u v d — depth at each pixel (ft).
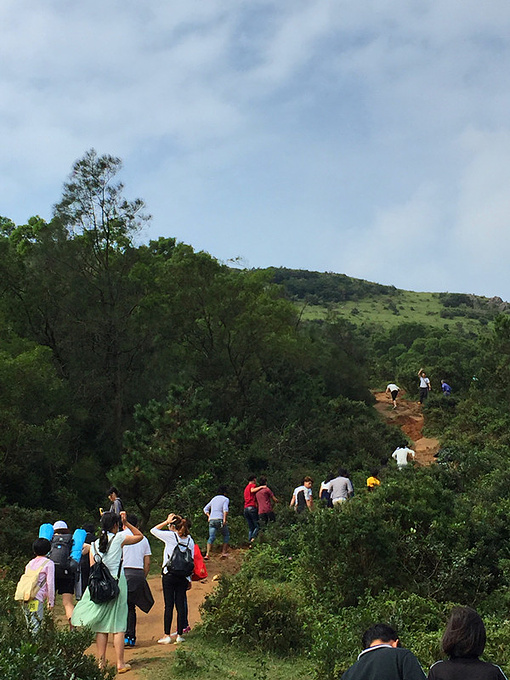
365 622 30.50
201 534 59.21
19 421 59.47
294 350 99.14
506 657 26.63
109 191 82.12
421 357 210.18
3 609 26.48
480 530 41.70
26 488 62.18
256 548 48.42
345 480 53.16
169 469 59.93
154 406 59.93
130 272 82.53
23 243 106.42
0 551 48.06
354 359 137.18
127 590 28.53
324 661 25.95
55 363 78.64
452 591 38.04
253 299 95.20
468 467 62.75
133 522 31.58
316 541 37.93
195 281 89.81
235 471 71.41
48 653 20.98
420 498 42.86
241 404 89.45
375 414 107.65
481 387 111.96
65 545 32.24
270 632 30.48
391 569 38.06
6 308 77.46
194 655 27.78
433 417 104.88
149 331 79.97
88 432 75.61
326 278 464.65
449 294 478.18
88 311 77.97
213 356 91.25
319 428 88.12
